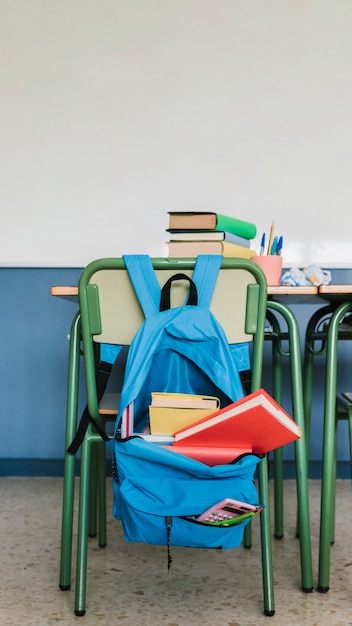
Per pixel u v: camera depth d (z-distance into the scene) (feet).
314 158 8.64
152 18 8.68
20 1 8.73
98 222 8.82
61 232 8.85
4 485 8.75
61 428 9.07
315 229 8.65
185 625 4.83
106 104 8.76
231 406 4.35
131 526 4.61
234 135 8.69
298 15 8.59
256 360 4.93
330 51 8.59
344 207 8.63
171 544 4.60
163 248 8.79
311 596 5.32
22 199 8.86
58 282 8.91
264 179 8.68
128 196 8.79
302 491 5.41
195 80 8.69
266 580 5.02
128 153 8.77
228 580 5.67
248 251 6.00
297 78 8.63
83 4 8.71
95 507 6.77
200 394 5.09
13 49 8.78
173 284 4.86
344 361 8.79
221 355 4.69
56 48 8.76
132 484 4.56
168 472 4.52
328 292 5.08
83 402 8.95
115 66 8.73
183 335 4.68
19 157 8.84
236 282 4.84
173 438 4.69
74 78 8.77
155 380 5.07
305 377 6.84
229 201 8.73
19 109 8.82
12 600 5.24
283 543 6.59
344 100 8.60
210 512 4.47
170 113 8.73
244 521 4.62
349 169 8.61
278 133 8.66
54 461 9.12
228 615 4.99
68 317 8.95
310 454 8.92
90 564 6.01
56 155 8.81
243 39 8.64
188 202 8.75
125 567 5.95
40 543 6.54
